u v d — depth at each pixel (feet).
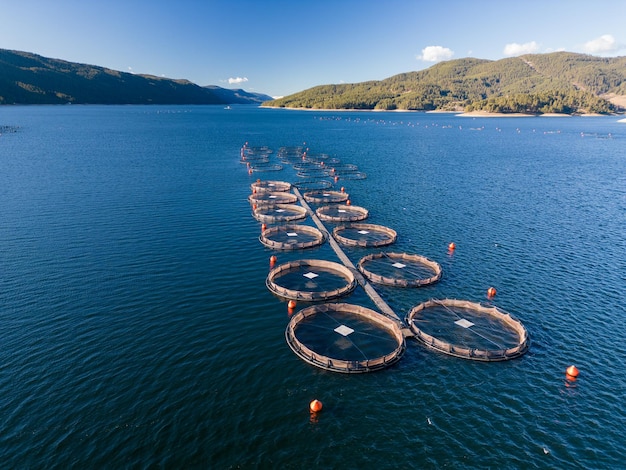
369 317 156.66
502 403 117.70
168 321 150.61
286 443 102.01
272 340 142.20
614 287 186.60
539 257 219.00
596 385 125.59
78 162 442.50
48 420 105.09
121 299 164.04
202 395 116.06
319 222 267.80
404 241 240.32
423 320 156.25
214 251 215.51
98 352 131.85
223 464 95.50
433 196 341.41
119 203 291.99
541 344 145.18
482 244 236.84
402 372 128.88
